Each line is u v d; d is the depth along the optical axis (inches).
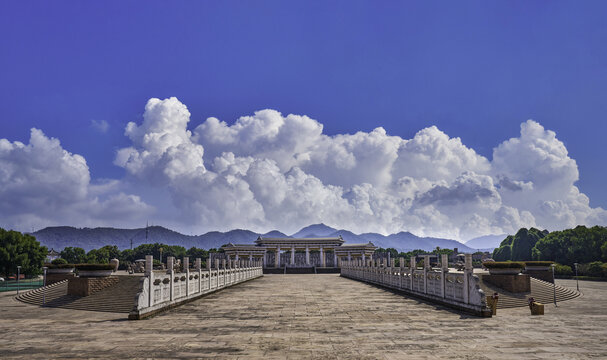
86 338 512.1
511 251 3804.1
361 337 509.4
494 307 778.2
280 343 474.6
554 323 619.8
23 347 460.4
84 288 1168.8
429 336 514.9
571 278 2596.0
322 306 856.3
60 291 1268.5
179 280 902.4
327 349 442.6
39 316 923.4
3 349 450.6
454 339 494.9
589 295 1425.9
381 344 467.5
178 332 551.2
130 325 618.5
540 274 1585.9
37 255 2556.6
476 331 550.3
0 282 2048.5
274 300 994.7
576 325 598.5
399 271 1245.1
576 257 2979.8
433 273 939.3
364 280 1904.5
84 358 407.5
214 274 1268.5
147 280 721.6
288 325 606.2
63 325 623.5
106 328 590.6
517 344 466.0
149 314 712.4
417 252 5369.1
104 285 1216.8
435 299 908.6
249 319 671.8
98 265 1205.1
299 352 429.1
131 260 5482.3
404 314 726.5
